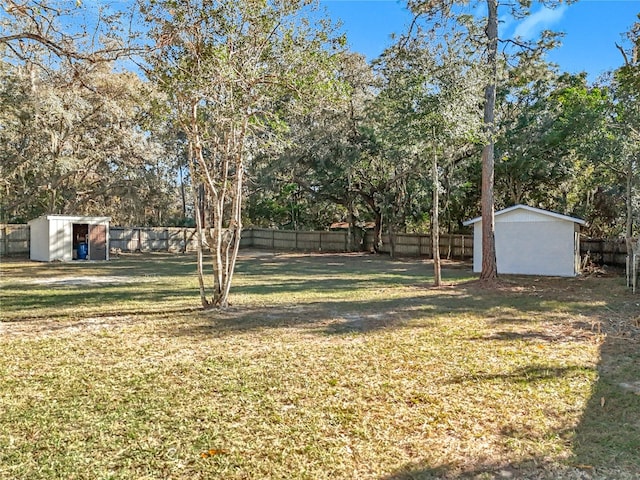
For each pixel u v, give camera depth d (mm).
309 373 4098
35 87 15578
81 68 5766
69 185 23016
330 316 6863
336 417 3141
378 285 10992
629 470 2451
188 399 3477
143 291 9812
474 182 20609
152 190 24531
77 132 19453
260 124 7355
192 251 25609
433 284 11164
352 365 4336
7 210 21172
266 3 6305
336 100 7082
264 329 5945
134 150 20312
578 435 2869
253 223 32531
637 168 13984
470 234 22281
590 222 20109
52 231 18078
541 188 19984
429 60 9445
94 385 3787
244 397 3514
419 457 2604
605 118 14422
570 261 13320
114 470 2447
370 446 2732
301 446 2727
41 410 3250
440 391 3637
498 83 12445
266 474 2418
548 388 3693
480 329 5945
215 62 6152
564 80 18141
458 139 9789
